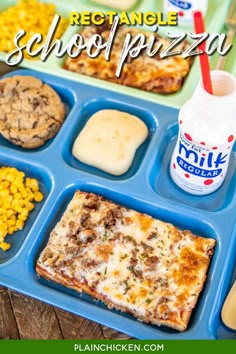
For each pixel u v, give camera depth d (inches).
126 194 28.5
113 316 25.5
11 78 31.6
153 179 29.7
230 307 25.7
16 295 26.9
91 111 31.6
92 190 29.1
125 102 31.0
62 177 29.0
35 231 27.5
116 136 30.1
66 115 31.6
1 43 33.4
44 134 30.3
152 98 30.9
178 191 29.5
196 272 26.4
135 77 32.0
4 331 26.3
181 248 27.1
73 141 30.7
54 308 26.7
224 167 28.0
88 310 25.6
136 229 27.5
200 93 25.9
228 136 26.5
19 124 30.5
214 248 27.2
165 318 25.5
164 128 30.3
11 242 28.2
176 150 28.4
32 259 27.2
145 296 26.0
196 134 26.6
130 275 26.4
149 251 27.0
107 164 29.6
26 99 31.1
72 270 26.5
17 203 28.8
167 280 26.3
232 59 33.0
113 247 27.0
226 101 25.6
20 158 29.5
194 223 28.1
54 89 31.9
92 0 34.8
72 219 27.8
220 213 27.8
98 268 26.5
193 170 28.0
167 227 27.6
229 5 34.6
